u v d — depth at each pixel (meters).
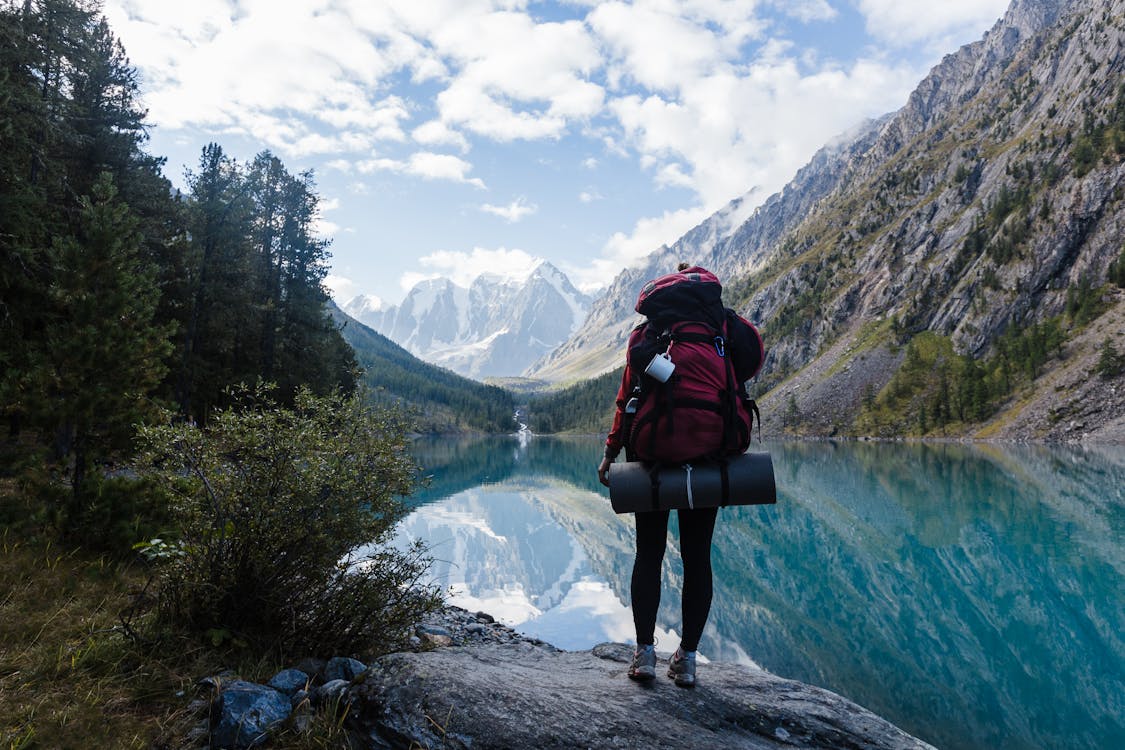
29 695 3.08
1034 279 136.50
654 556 3.34
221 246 30.70
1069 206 139.88
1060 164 151.88
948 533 19.92
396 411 4.75
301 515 4.23
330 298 38.59
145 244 26.00
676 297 2.95
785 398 157.88
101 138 24.72
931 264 173.50
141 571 5.54
